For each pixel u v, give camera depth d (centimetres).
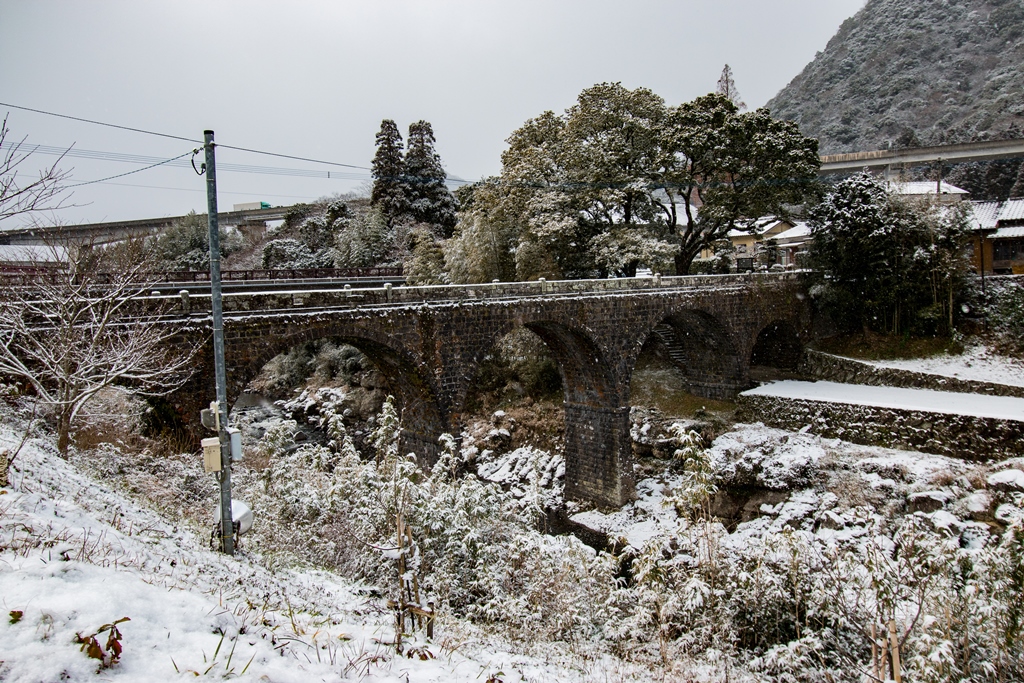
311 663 651
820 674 1383
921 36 10925
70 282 1645
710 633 1517
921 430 2903
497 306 2670
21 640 506
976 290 3631
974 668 1320
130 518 1127
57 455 1508
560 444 3747
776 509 2734
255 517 1605
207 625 649
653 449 3428
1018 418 2650
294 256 6581
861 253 3778
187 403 1903
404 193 6166
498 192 4441
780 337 4241
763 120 4128
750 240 6844
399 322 2384
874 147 9550
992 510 2319
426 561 1545
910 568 1491
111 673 502
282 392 5284
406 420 2738
